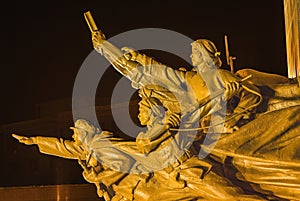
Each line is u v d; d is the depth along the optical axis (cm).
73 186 2720
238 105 1869
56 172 2939
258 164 1802
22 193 2616
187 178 1812
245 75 1920
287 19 2239
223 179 1802
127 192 1888
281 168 1778
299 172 1762
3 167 2953
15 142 2973
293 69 2123
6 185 2944
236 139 1823
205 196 1809
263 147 1803
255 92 1856
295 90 1875
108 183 1903
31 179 2947
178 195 1838
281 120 1811
